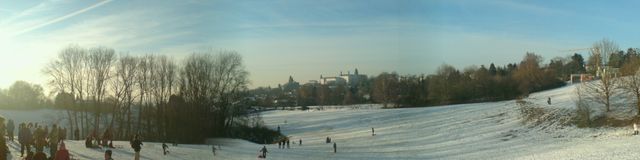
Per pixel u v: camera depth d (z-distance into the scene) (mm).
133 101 90938
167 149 54375
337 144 94125
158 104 88812
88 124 88562
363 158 66688
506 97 164625
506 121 101125
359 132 115500
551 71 184375
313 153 73562
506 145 74438
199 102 89688
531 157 56094
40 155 24203
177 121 85188
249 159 56812
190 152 55781
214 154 56656
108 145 50875
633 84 89438
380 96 180000
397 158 66062
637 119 79625
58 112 96500
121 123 89188
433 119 121938
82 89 85938
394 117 136500
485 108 126188
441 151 73562
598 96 97000
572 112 93000
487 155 63438
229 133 98188
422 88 173750
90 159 40469
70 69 85125
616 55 123750
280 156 65625
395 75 179250
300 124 143125
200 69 93438
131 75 90188
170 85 91062
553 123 89625
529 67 176375
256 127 115125
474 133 92688
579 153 54469
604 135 74125
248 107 106625
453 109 135750
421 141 90625
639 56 127562
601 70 115375
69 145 49562
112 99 89750
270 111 190875
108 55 88125
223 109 95375
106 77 87875
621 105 90062
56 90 84188
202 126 88625
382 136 102812
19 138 34719
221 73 96312
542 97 128500
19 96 120500
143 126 91125
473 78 169750
